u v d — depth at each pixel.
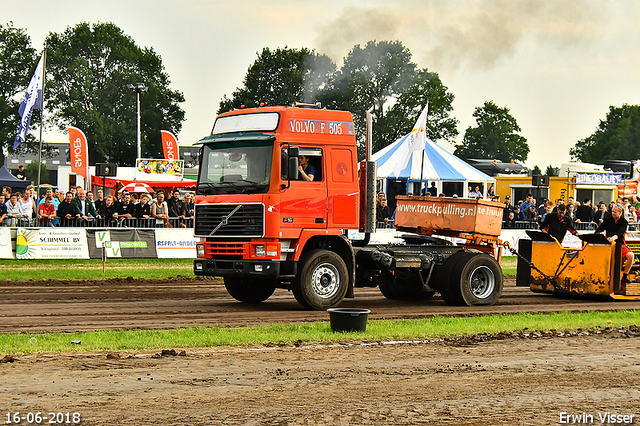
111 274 18.92
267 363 8.48
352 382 7.69
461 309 14.05
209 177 13.85
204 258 13.93
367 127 13.99
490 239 15.16
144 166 33.81
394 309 13.96
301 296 13.23
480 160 40.72
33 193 21.83
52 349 8.88
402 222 16.12
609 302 15.60
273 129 13.16
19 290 15.82
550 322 11.94
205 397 6.98
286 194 13.05
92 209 21.62
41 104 24.94
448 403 7.01
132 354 8.80
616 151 89.69
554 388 7.67
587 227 27.75
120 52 69.75
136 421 6.22
